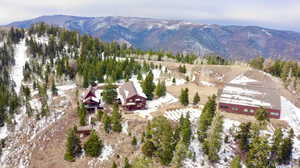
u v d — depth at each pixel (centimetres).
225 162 3800
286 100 6794
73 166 4022
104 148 4325
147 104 6122
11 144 5238
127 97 5681
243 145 3869
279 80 8619
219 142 3788
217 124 3653
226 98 5888
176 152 3362
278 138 3584
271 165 3450
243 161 3784
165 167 3634
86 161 4100
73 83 8325
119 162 3981
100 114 5166
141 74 8544
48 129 5294
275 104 5581
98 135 4650
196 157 3862
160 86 6619
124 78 8469
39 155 4550
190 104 6034
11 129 5650
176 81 8681
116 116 4688
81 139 4650
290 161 3962
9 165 4606
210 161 3781
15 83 8794
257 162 3338
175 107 5716
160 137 3825
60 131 5128
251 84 8112
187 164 3709
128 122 4925
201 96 6856
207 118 4078
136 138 4450
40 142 4928
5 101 6569
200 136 4144
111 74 8056
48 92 7344
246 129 3906
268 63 10406
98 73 8075
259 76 8769
